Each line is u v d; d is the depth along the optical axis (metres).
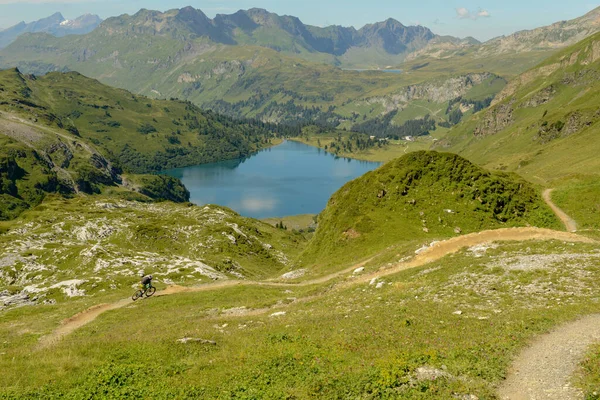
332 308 33.44
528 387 16.11
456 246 48.47
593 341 19.27
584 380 15.87
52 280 76.31
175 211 182.62
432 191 79.00
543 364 17.70
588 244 37.06
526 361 18.17
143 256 91.25
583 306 23.72
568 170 159.12
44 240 104.88
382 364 18.17
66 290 66.25
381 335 22.66
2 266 80.50
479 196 76.00
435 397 15.65
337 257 71.06
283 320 30.77
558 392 15.48
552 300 25.84
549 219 72.25
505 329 21.62
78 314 46.16
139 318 42.03
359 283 42.16
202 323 33.44
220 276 80.50
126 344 25.53
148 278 54.84
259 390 17.56
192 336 26.72
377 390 16.41
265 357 21.00
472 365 17.78
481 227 70.69
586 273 29.31
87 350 24.42
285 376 18.78
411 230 71.00
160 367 21.06
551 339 20.06
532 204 76.62
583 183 84.50
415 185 80.88
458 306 27.09
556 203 77.69
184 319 36.94
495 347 19.42
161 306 47.28
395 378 16.94
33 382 19.55
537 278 29.94
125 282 70.06
